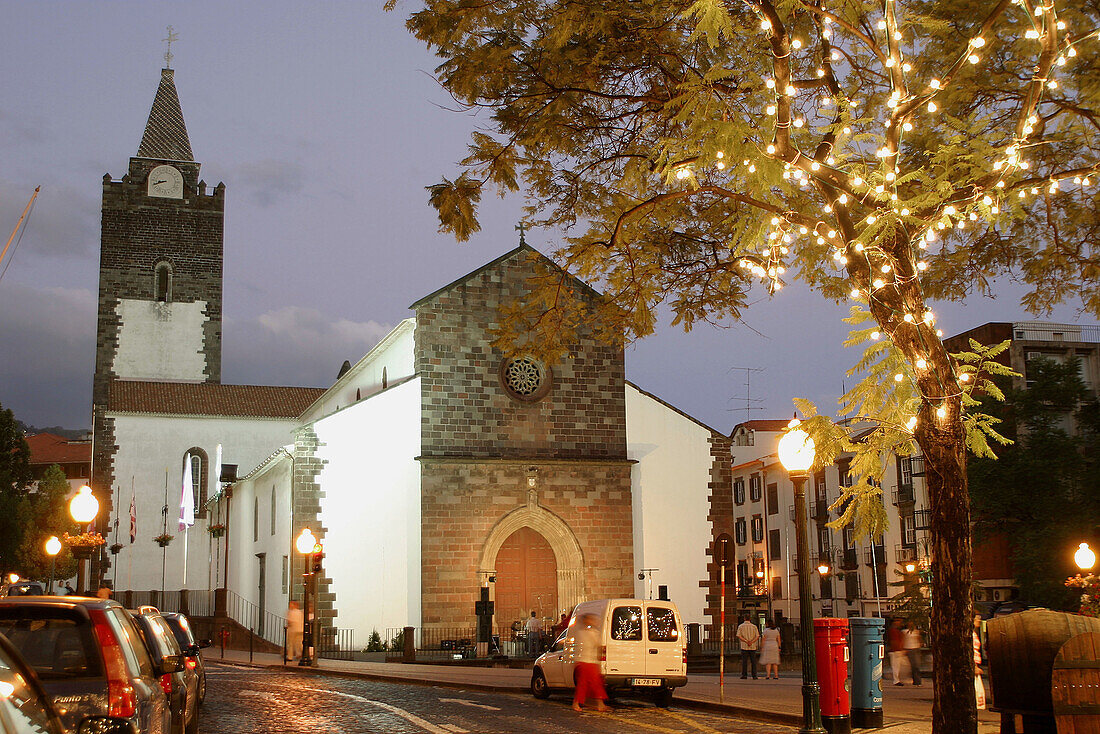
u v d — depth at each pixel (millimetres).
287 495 42562
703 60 15828
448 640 40281
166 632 15719
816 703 14797
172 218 71062
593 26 15453
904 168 16234
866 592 58469
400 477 41469
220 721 19000
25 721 5762
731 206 18375
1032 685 13156
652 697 23000
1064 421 46000
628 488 43906
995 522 41156
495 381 43031
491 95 17125
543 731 17500
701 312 20297
